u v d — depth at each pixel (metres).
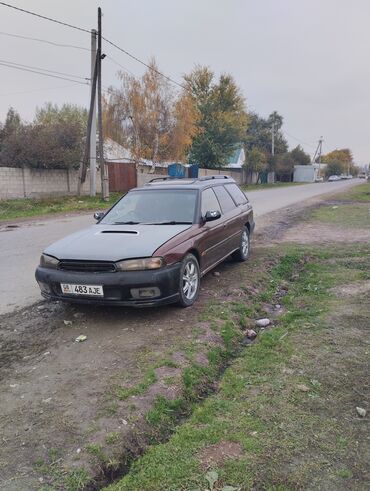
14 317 4.95
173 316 4.83
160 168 34.56
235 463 2.49
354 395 3.18
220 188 7.00
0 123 24.16
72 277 4.51
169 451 2.64
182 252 4.82
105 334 4.38
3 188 21.05
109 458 2.60
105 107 30.28
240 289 5.89
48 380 3.50
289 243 9.50
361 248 8.60
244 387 3.37
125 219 5.77
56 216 16.08
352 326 4.48
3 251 8.94
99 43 19.81
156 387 3.33
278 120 78.62
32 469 2.49
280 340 4.22
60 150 23.12
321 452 2.57
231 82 41.16
